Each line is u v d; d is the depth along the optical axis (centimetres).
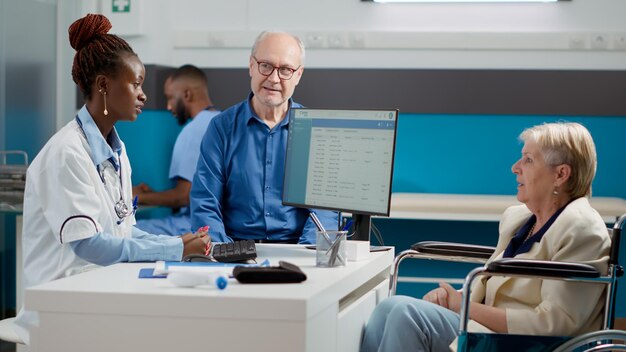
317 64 496
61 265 234
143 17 495
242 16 505
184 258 234
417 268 487
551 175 243
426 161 488
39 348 190
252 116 305
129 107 242
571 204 242
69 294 188
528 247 243
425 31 484
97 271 216
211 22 509
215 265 216
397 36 485
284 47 303
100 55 238
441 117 486
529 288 240
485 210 418
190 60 511
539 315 230
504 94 480
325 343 201
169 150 517
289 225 300
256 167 303
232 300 183
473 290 262
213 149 308
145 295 185
